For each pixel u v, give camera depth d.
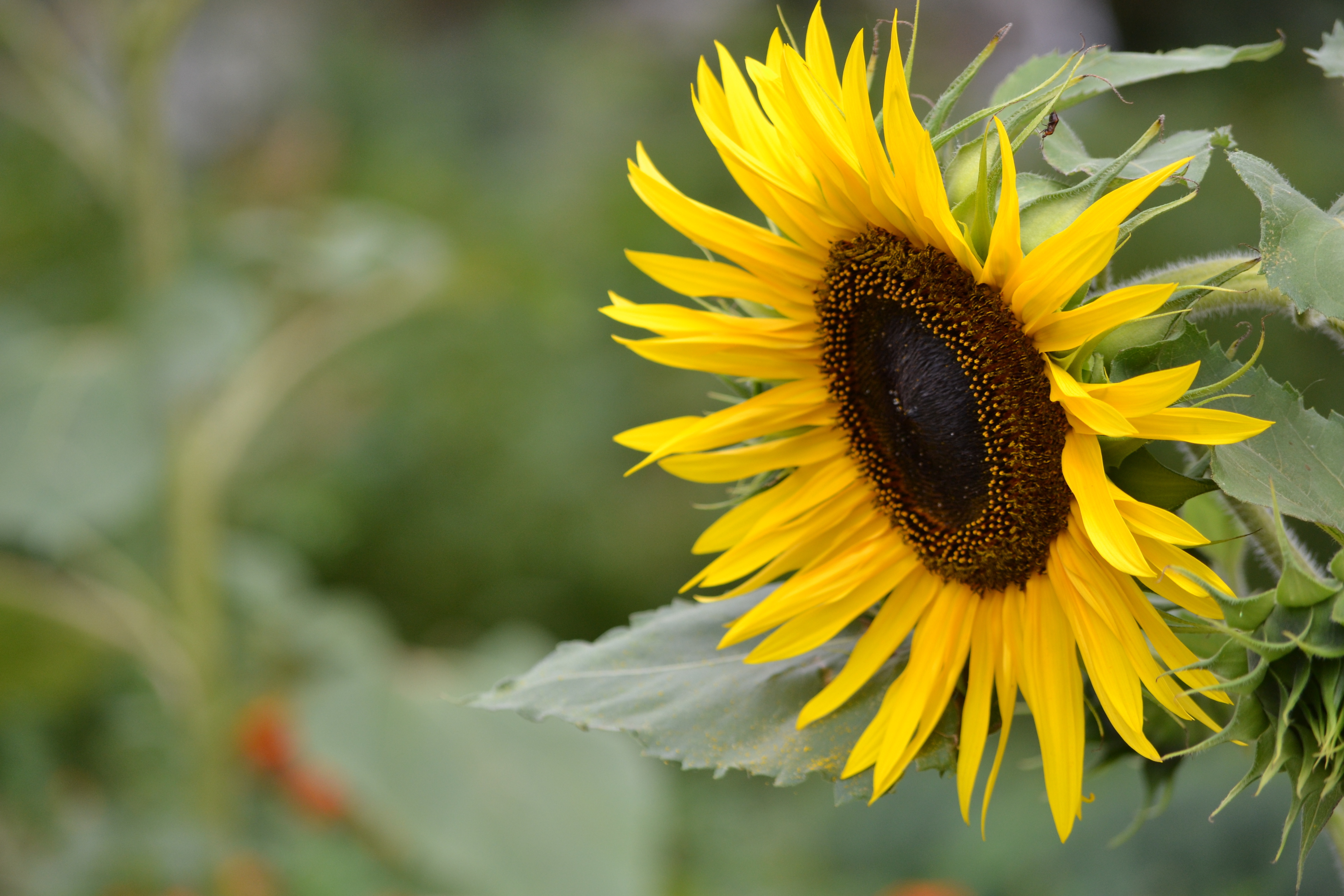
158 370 1.54
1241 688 0.98
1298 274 0.99
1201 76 3.62
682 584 3.65
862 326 1.07
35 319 1.97
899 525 1.07
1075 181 1.09
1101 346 1.01
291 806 1.99
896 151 1.02
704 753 1.06
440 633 3.64
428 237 1.95
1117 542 1.00
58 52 1.65
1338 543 0.99
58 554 1.64
